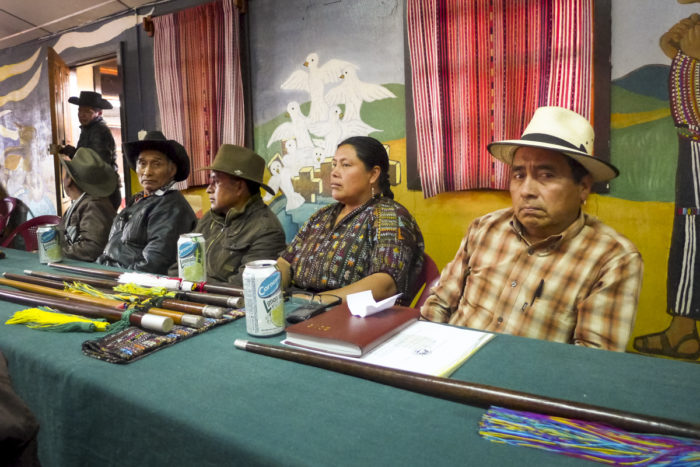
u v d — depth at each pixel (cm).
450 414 74
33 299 139
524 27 248
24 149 568
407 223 186
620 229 234
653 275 228
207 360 98
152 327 113
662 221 224
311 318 115
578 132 146
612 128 233
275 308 112
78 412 91
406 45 287
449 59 271
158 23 401
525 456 62
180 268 154
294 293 146
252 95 366
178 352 102
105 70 623
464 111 270
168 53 398
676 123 218
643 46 222
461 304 164
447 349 100
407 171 295
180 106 397
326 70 325
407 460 61
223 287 143
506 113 258
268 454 63
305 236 209
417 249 198
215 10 366
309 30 329
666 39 217
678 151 218
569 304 139
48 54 436
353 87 315
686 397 78
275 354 99
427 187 287
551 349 103
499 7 253
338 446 64
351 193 194
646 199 227
